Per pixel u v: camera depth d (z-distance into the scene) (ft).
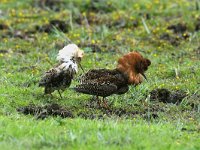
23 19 76.89
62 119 44.62
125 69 49.19
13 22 76.28
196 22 75.92
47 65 61.82
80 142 38.75
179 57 65.46
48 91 51.55
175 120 47.24
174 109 50.55
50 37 70.90
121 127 42.22
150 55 65.57
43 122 43.73
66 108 48.83
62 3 82.58
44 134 40.47
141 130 42.27
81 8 81.41
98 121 44.29
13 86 54.08
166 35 71.72
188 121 47.09
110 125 42.50
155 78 57.98
